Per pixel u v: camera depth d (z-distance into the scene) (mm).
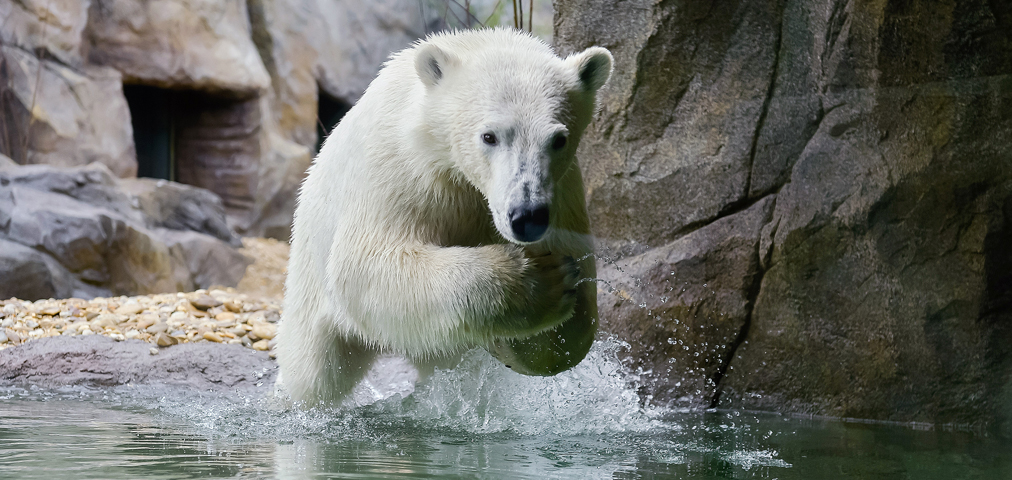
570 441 7234
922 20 9352
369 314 7352
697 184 10516
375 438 7152
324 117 37969
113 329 13453
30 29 26250
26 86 25750
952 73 9250
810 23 9969
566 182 7660
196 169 31953
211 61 30266
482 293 6711
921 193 9336
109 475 5152
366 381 11078
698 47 10484
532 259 7000
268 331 13711
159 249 23312
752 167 10289
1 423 7426
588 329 7965
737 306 10234
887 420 9367
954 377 9117
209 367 11648
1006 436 8344
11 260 19125
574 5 11070
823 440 7824
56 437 6672
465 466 5859
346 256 7465
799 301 9945
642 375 10516
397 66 7965
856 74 9727
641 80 10688
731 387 10289
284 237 32938
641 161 10781
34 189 22078
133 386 11023
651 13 10539
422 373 9336
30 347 11977
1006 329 9078
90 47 28297
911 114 9430
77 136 26656
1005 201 9062
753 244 10172
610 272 10930
